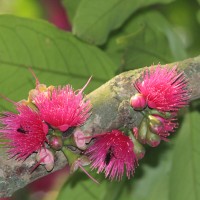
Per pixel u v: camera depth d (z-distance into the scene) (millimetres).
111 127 928
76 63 1106
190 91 951
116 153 923
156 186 1196
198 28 1425
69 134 912
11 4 1546
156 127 922
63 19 1513
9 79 1078
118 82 935
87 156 927
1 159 911
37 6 1533
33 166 915
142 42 1117
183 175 1155
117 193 1180
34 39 1091
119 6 1146
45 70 1094
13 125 912
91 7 1130
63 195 1170
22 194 1455
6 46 1082
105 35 1133
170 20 1426
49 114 904
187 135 1164
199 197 1148
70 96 912
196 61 958
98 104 925
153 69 946
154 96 925
